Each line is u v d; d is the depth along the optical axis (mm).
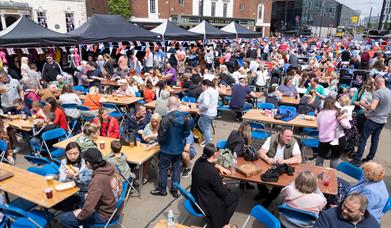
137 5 30938
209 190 3799
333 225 3096
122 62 12508
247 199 5152
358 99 7453
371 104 5941
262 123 7359
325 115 5445
